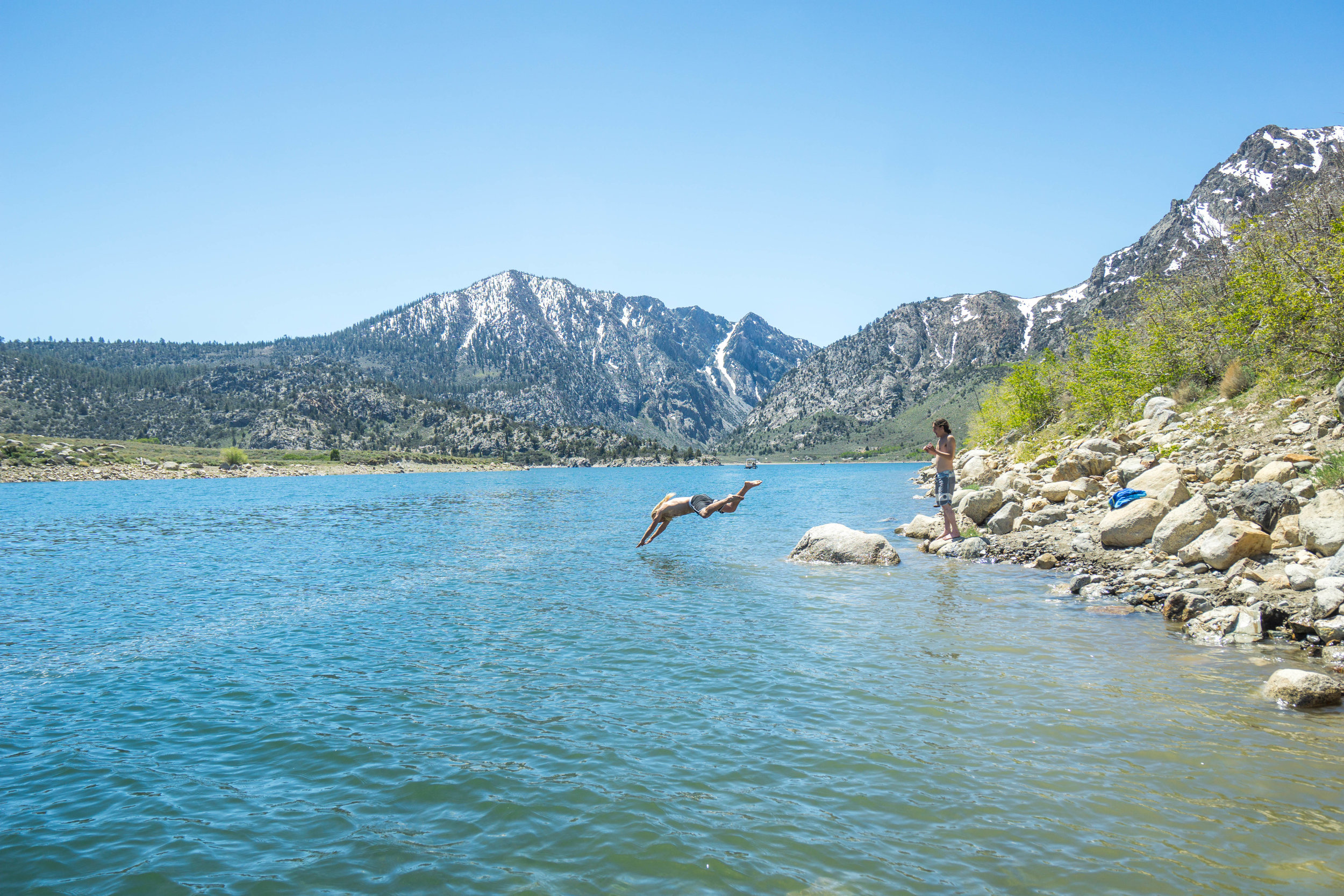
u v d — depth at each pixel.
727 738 8.11
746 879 5.39
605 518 42.25
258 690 10.51
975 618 13.23
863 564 19.98
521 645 12.57
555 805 6.69
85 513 52.50
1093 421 40.91
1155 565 15.79
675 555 23.92
